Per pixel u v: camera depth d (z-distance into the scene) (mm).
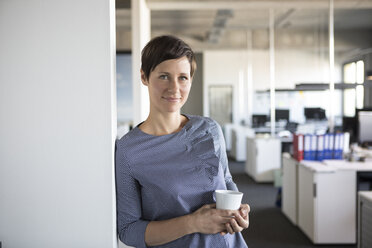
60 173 1271
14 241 1284
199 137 1291
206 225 1161
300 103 13445
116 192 1319
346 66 13367
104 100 1259
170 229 1180
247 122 12594
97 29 1249
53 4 1242
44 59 1251
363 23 10992
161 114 1271
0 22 1240
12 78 1253
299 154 4480
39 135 1265
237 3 6125
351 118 5730
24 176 1271
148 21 6184
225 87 13680
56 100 1259
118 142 1257
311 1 6246
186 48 1194
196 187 1229
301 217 4395
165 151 1242
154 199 1232
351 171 3938
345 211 3945
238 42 11938
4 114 1260
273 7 6422
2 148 1268
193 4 6027
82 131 1263
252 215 5102
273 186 6918
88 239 1281
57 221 1278
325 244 3975
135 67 5164
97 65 1255
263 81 13523
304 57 13523
